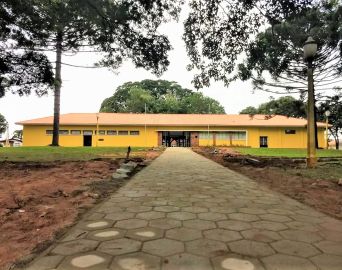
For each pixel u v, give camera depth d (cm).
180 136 3578
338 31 1770
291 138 3534
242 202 469
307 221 367
